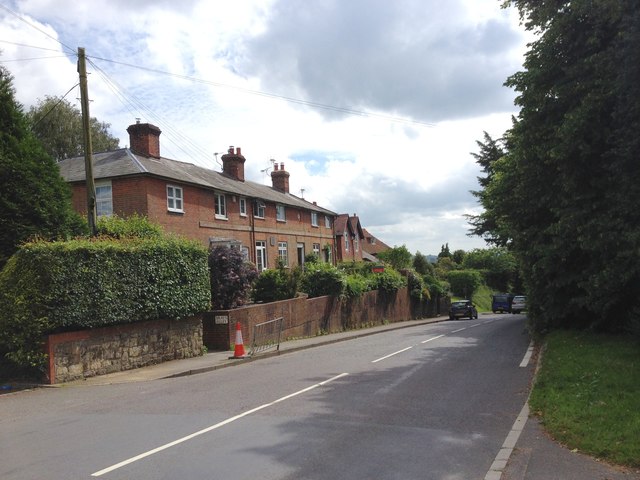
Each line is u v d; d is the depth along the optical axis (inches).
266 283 984.9
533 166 547.8
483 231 1528.1
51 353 484.1
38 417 353.4
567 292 595.8
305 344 829.2
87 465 242.2
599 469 216.4
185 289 656.4
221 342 753.6
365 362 587.2
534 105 530.6
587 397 309.1
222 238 1167.6
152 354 609.9
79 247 509.0
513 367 518.6
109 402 398.6
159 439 283.0
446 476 220.1
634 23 393.7
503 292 3088.1
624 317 521.0
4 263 556.7
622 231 429.7
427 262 2471.7
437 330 1111.0
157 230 784.3
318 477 220.4
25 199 571.8
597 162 474.9
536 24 513.0
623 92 418.3
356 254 2212.1
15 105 612.7
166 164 1132.5
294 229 1573.6
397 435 282.5
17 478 227.3
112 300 543.2
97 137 1785.2
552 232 515.2
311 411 341.7
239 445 268.1
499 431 288.0
